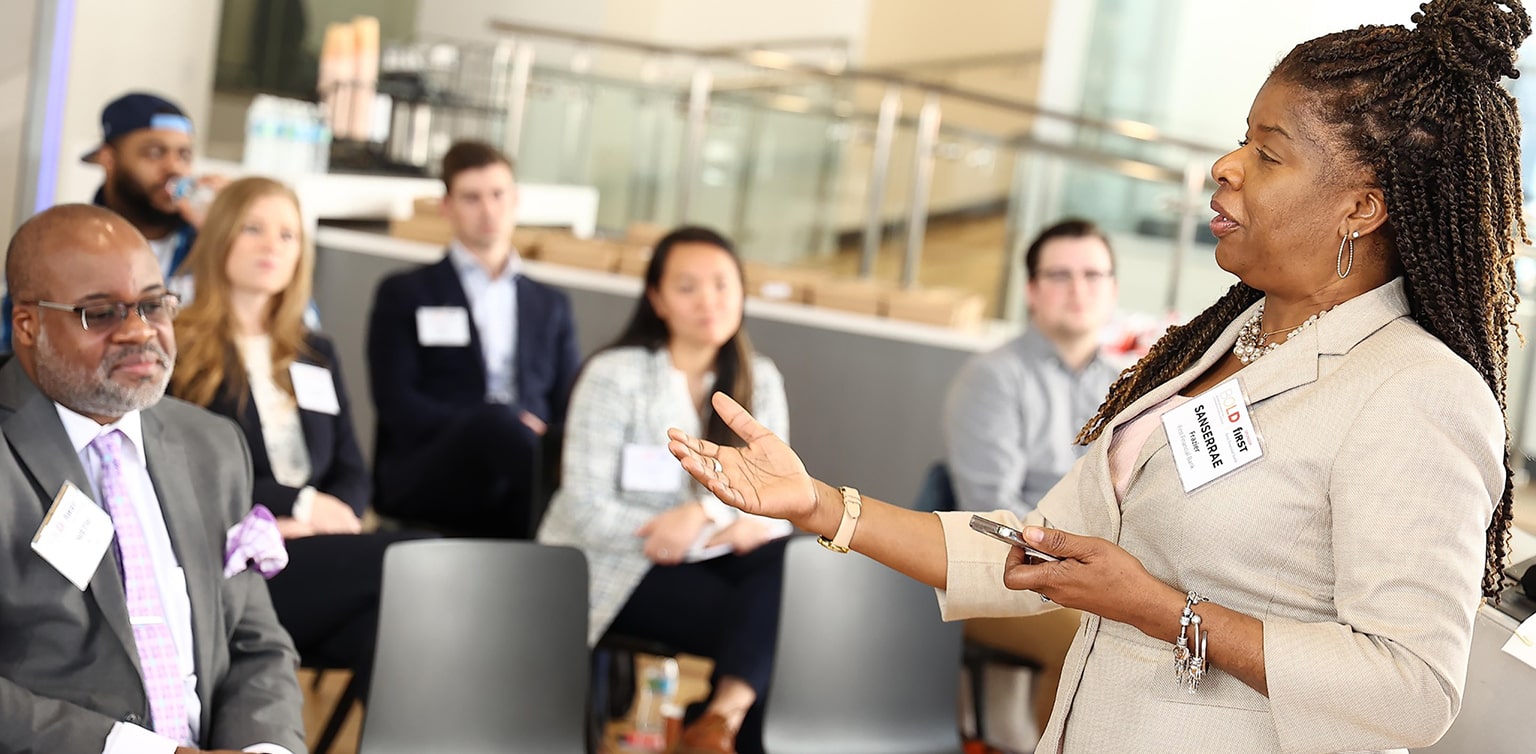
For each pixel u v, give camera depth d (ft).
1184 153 22.18
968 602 5.06
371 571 10.02
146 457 6.89
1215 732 4.32
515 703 8.42
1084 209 21.38
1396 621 3.93
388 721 8.09
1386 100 4.14
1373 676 3.91
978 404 12.07
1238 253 4.46
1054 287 12.02
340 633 9.98
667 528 10.83
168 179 13.70
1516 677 4.98
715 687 10.36
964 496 12.05
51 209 6.71
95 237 6.61
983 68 31.07
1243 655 4.09
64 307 6.48
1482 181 4.12
